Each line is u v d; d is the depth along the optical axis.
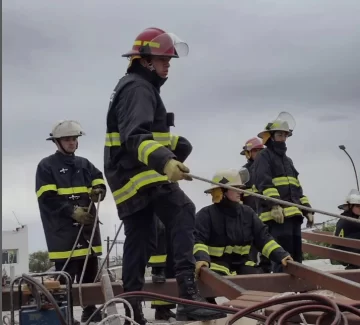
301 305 3.35
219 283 5.10
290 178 8.39
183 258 4.60
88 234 6.83
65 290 4.56
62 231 6.73
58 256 6.69
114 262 7.24
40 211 6.80
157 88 4.79
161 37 4.70
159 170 4.21
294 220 8.37
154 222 5.04
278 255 6.11
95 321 5.62
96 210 6.56
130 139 4.40
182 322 4.41
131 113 4.47
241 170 6.64
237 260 6.50
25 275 4.30
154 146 4.23
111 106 4.71
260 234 6.43
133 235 4.92
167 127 4.81
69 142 6.85
